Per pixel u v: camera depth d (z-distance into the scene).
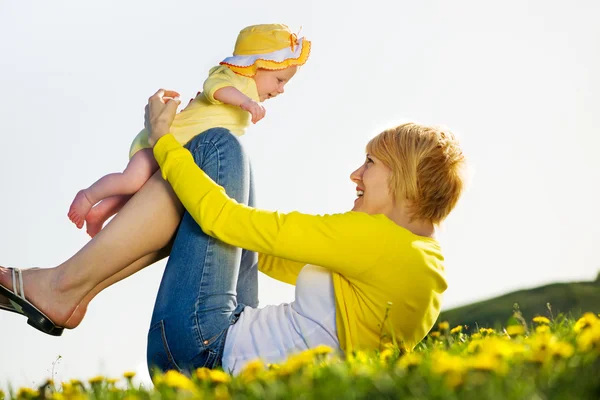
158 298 2.96
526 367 1.88
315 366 2.13
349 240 2.67
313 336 2.78
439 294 2.80
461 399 1.69
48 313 3.03
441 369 1.80
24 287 3.02
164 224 3.03
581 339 2.14
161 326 2.90
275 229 2.71
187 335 2.85
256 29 3.60
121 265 3.04
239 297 3.17
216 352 2.85
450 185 2.86
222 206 2.79
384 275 2.69
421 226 2.88
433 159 2.83
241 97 3.32
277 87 3.60
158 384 2.21
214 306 2.88
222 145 3.00
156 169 3.55
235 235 2.77
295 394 1.83
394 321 2.74
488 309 8.36
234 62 3.50
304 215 2.73
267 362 2.77
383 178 2.88
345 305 2.75
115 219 3.02
